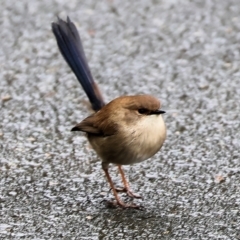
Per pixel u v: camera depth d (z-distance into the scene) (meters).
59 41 11.95
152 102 9.77
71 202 10.38
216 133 12.59
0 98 13.99
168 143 12.23
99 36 16.59
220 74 14.92
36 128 12.83
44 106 13.69
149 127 9.81
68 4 18.06
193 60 15.55
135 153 9.92
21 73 15.07
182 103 13.74
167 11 17.75
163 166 11.48
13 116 13.27
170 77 14.83
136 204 10.28
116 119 9.84
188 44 16.23
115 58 15.66
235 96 13.99
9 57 15.76
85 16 17.47
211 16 17.47
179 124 12.92
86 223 9.77
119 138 9.84
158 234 9.44
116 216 9.98
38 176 11.14
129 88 14.36
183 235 9.40
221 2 18.14
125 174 11.27
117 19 17.36
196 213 10.01
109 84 14.54
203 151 11.96
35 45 16.25
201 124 12.92
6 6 17.94
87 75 11.66
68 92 14.27
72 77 14.89
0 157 11.76
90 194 10.64
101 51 15.95
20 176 11.12
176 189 10.73
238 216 9.88
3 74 15.01
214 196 10.48
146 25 17.08
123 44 16.25
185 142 12.27
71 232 9.51
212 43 16.27
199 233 9.44
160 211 10.09
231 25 17.05
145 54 15.83
